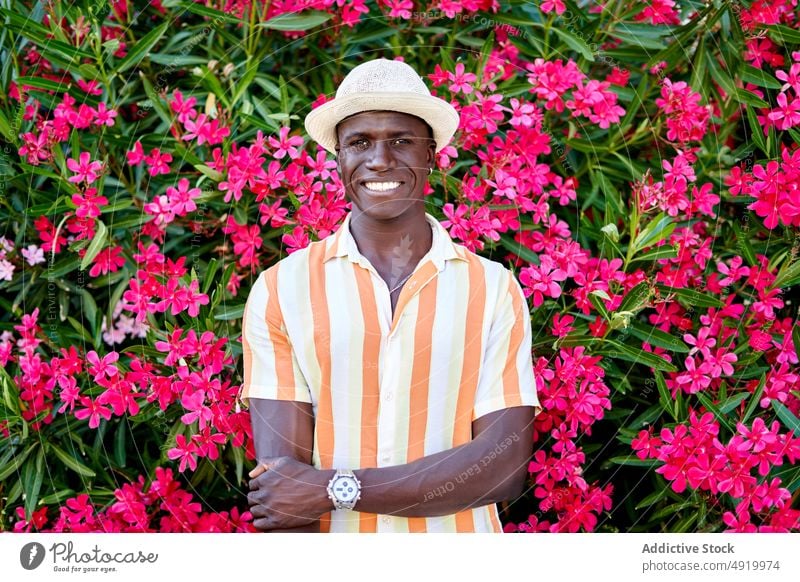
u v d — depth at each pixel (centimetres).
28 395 202
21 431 204
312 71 230
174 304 200
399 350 155
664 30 214
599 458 226
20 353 215
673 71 228
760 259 213
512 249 213
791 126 214
